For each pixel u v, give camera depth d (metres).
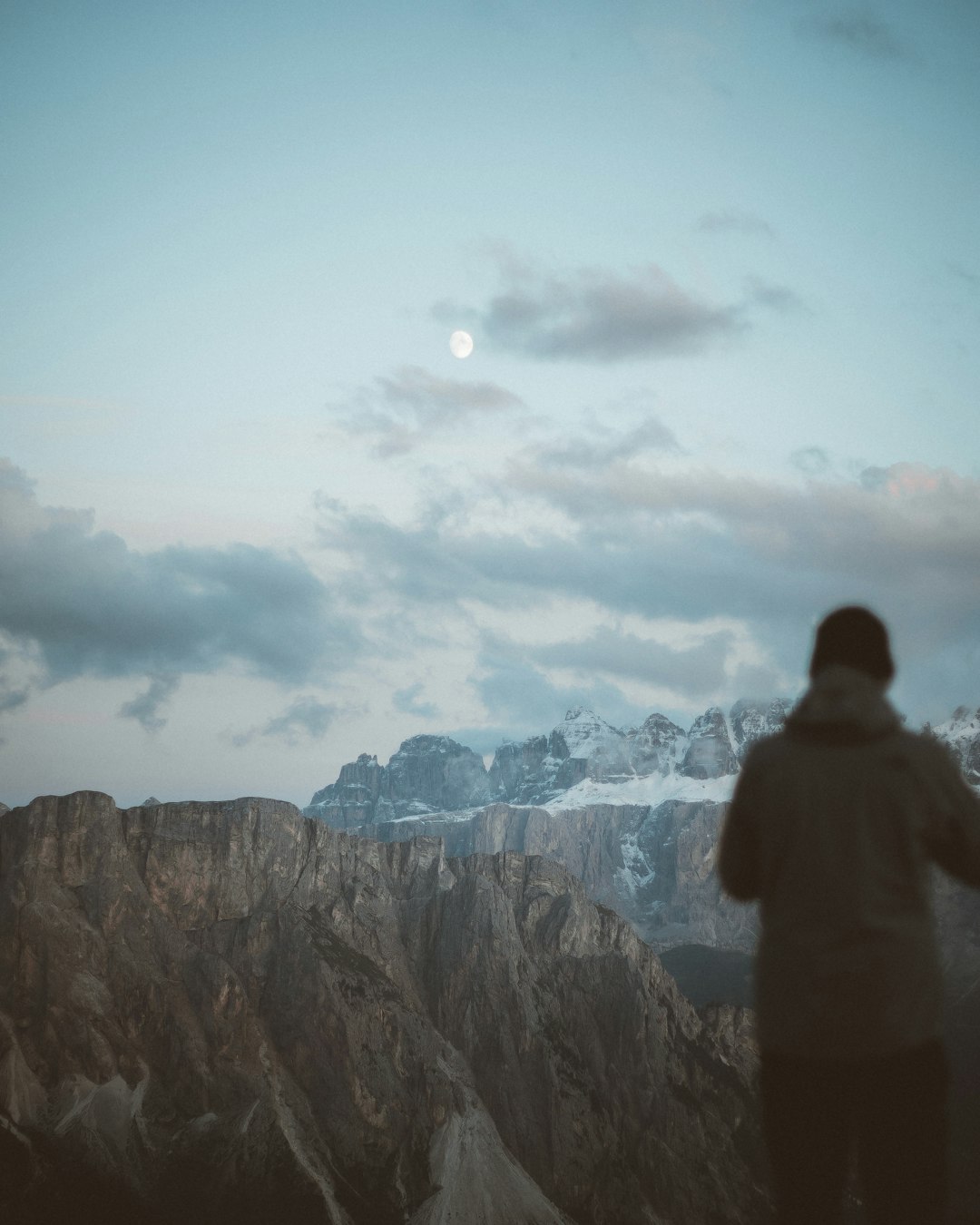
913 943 2.79
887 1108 2.71
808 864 2.88
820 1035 2.76
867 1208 2.74
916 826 2.84
